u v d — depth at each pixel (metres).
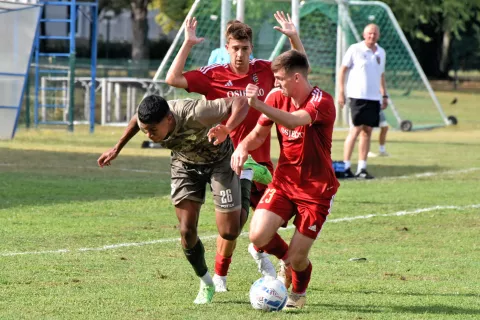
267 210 15.23
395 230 24.67
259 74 18.50
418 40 132.75
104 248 21.12
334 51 67.56
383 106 39.69
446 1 96.00
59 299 15.76
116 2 116.12
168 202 29.25
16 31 52.34
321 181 15.05
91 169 38.38
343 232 24.25
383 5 66.25
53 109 67.12
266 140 18.38
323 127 14.91
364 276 18.47
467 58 150.00
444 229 24.92
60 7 119.25
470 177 37.81
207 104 14.92
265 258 17.55
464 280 18.19
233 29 18.20
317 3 62.81
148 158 43.78
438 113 77.56
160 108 14.39
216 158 15.43
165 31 101.88
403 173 39.16
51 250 20.72
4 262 19.12
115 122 64.69
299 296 15.40
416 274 18.77
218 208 15.62
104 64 91.19
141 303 15.55
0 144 48.91
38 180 34.06
